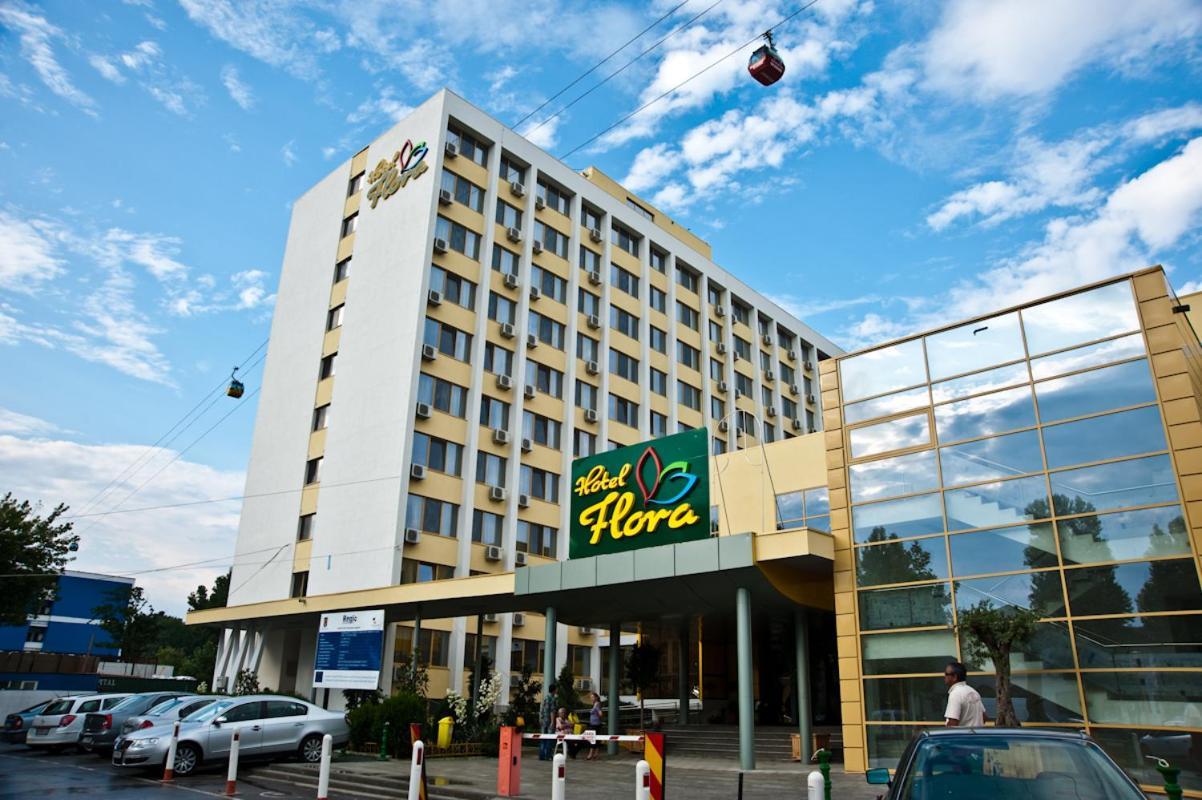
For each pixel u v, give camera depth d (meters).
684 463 20.09
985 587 15.67
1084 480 14.96
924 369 17.78
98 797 13.25
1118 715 13.53
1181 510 13.73
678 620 25.67
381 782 14.82
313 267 41.28
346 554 32.97
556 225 42.84
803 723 19.64
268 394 40.53
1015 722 13.20
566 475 39.38
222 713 17.80
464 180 38.28
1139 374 14.77
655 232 48.84
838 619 17.45
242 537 38.50
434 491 33.44
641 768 8.64
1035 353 16.20
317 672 23.55
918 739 6.30
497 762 18.98
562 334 41.50
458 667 33.03
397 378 33.91
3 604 33.59
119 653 65.81
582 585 20.58
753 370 54.16
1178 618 13.34
